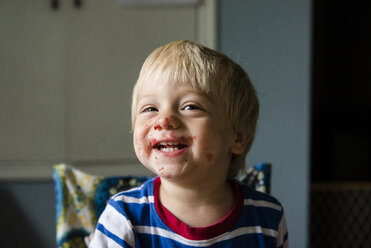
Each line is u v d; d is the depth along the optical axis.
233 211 0.66
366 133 2.12
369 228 1.94
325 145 2.16
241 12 1.73
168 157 0.59
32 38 1.74
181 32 1.78
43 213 1.79
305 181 1.79
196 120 0.59
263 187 0.93
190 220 0.64
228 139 0.65
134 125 0.68
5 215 1.78
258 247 0.68
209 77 0.62
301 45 1.75
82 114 1.78
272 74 1.75
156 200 0.65
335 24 2.09
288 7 1.73
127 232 0.63
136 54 1.78
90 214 0.88
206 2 1.75
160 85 0.61
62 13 1.74
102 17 1.75
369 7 2.06
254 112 0.73
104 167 1.79
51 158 1.78
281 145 1.77
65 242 0.86
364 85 2.10
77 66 1.76
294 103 1.76
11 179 1.75
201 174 0.60
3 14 1.72
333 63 2.11
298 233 1.80
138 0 1.75
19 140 1.77
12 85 1.75
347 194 1.94
